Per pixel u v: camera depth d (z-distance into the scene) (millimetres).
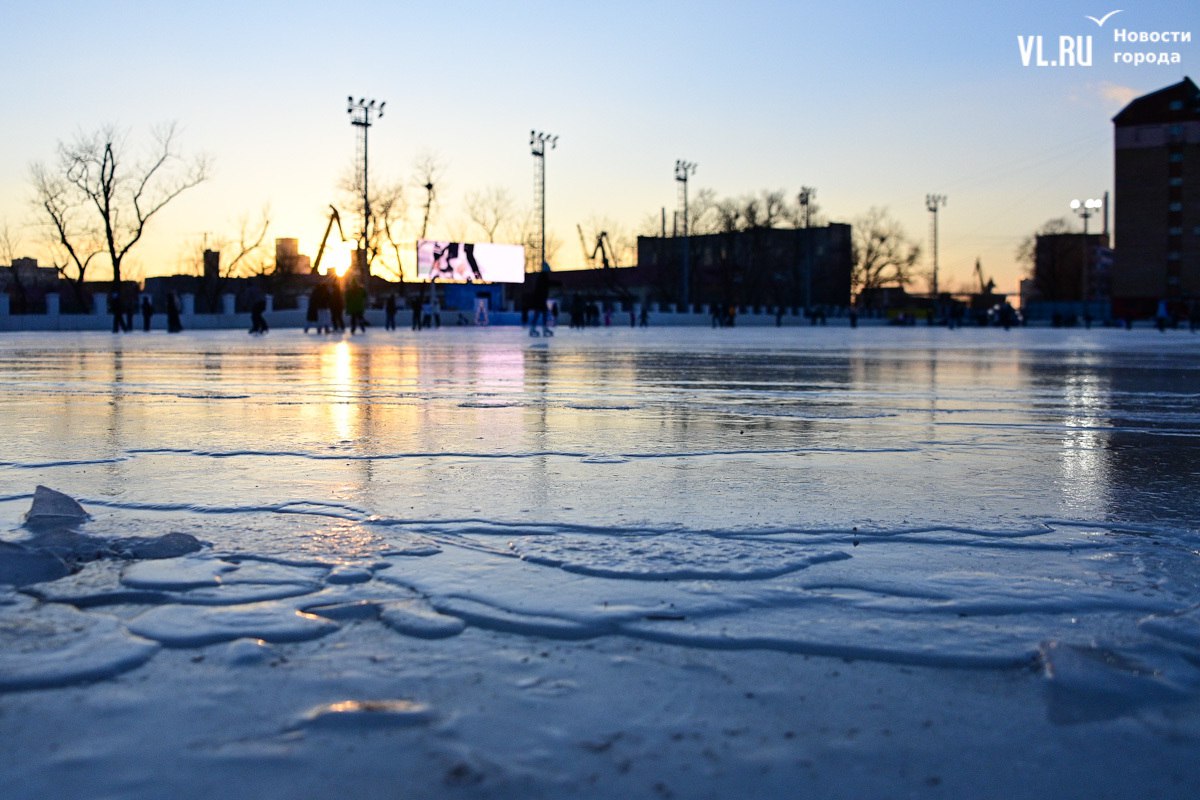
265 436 5926
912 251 123625
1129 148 96812
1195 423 7230
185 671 1925
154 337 34688
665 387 10664
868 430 6609
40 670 1892
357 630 2217
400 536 3176
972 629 2244
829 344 30375
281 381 11266
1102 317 102062
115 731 1634
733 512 3643
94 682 1861
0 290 66062
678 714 1741
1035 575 2764
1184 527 3469
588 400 8812
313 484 4211
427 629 2201
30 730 1638
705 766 1538
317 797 1415
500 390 9992
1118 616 2381
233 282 77625
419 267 63688
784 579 2686
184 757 1537
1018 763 1568
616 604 2400
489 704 1770
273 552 2938
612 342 30594
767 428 6656
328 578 2633
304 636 2148
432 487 4156
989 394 10055
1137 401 9281
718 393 9852
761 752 1591
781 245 132000
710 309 88312
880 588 2600
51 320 46812
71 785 1441
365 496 3924
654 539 3150
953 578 2709
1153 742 1653
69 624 2205
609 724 1689
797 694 1848
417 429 6355
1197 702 1831
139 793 1420
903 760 1572
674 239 113875
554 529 3301
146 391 9602
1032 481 4504
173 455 5090
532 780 1478
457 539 3150
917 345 30203
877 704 1804
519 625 2230
